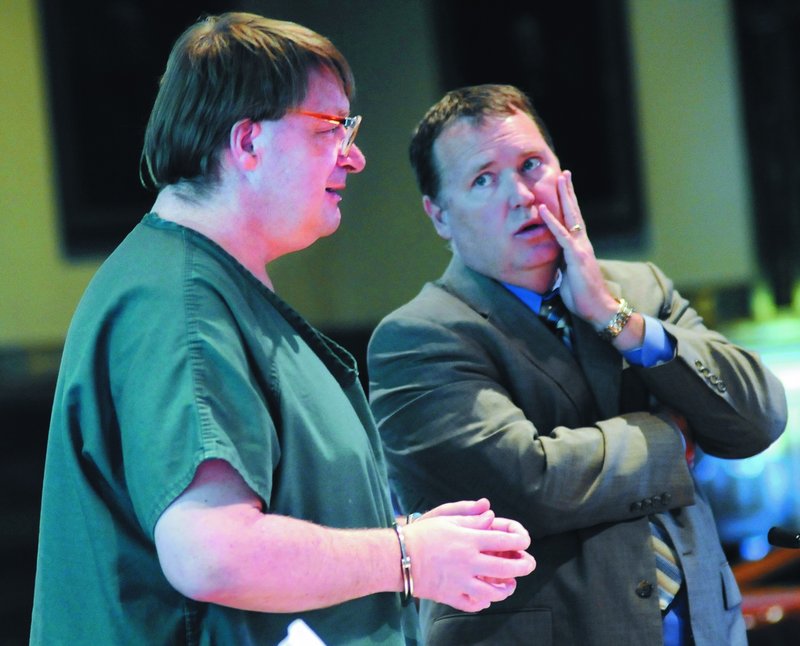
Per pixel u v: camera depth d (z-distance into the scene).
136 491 3.01
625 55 13.45
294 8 14.04
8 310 11.88
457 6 13.40
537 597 4.29
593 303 4.52
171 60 3.45
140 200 12.94
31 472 11.42
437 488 4.48
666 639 4.29
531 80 13.55
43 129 12.17
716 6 13.59
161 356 3.07
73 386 3.20
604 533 4.32
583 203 13.58
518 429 4.35
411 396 4.55
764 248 13.68
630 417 4.47
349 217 14.31
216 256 3.33
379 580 3.17
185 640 3.14
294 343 3.42
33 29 12.12
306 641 3.17
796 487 11.65
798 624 7.23
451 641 4.34
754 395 4.57
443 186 4.69
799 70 13.58
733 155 13.72
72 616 3.19
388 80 13.81
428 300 4.74
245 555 2.91
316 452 3.27
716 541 4.55
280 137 3.35
